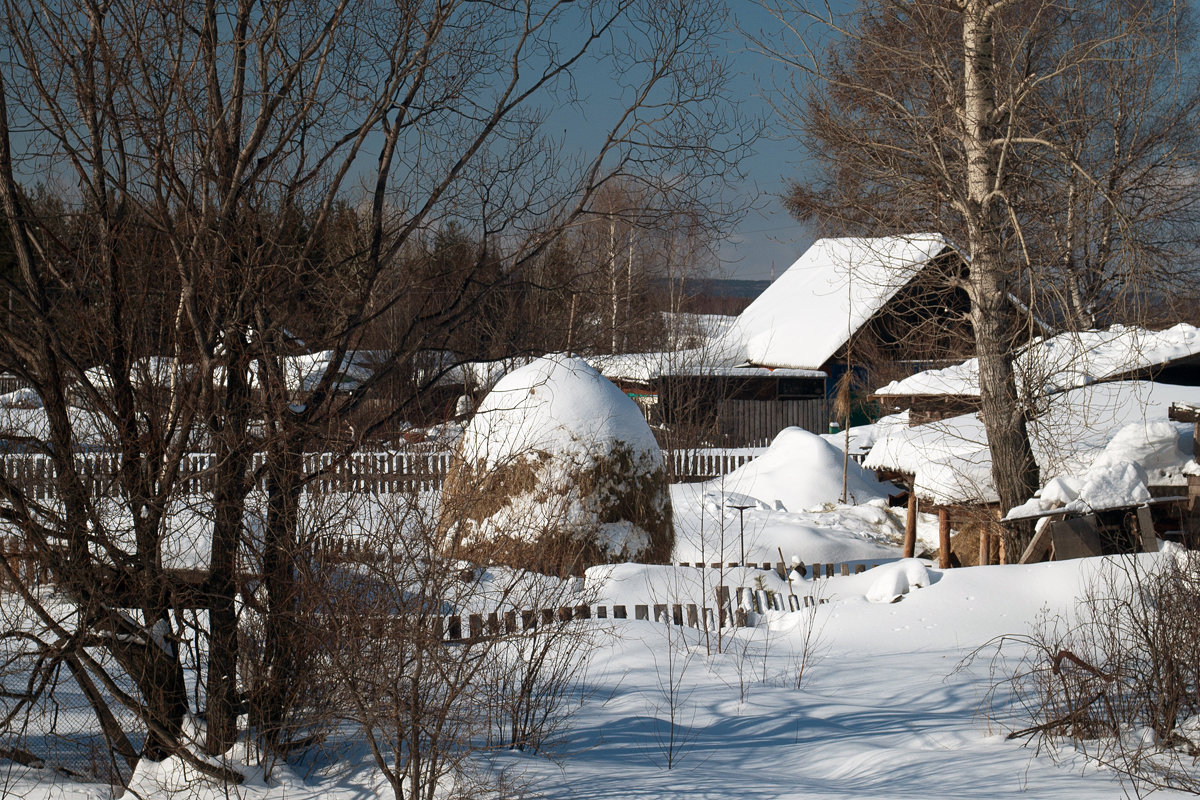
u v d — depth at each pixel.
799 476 23.84
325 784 5.67
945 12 14.08
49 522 5.79
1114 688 7.08
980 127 13.81
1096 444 15.06
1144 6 13.02
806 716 7.75
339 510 5.80
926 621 10.71
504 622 7.39
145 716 5.83
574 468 11.83
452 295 7.03
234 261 6.00
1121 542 12.02
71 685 7.29
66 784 5.86
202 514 5.90
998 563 15.44
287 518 5.73
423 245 6.93
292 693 5.85
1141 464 13.05
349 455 6.09
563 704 8.09
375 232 6.43
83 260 5.96
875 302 30.81
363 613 5.39
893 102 14.52
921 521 20.31
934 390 19.66
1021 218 13.95
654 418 29.12
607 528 12.05
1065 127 13.77
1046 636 9.78
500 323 7.19
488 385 12.46
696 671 9.37
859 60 14.93
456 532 5.74
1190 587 7.00
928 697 8.21
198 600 5.96
